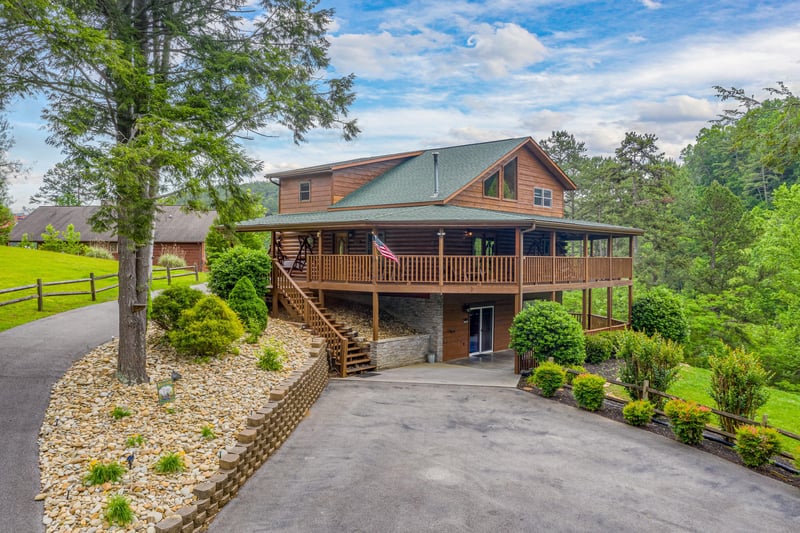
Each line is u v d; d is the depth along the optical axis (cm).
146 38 963
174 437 767
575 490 758
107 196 770
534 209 2364
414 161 2498
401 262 1645
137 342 934
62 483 628
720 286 3108
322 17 1139
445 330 1839
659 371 1236
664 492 765
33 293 1786
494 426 1045
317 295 1888
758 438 877
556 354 1450
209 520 629
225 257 1708
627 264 2252
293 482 752
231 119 1044
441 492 733
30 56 848
